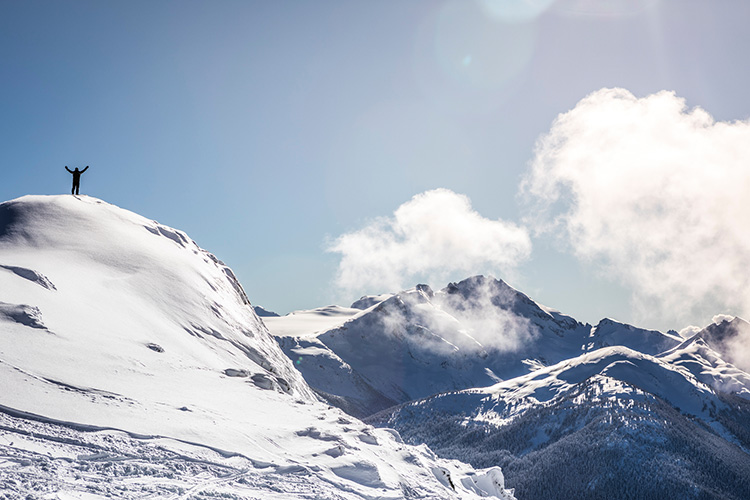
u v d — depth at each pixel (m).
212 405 28.61
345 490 21.64
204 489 18.00
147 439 21.59
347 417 34.53
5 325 29.88
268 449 23.95
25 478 15.78
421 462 30.11
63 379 25.48
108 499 15.62
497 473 35.09
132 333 38.25
